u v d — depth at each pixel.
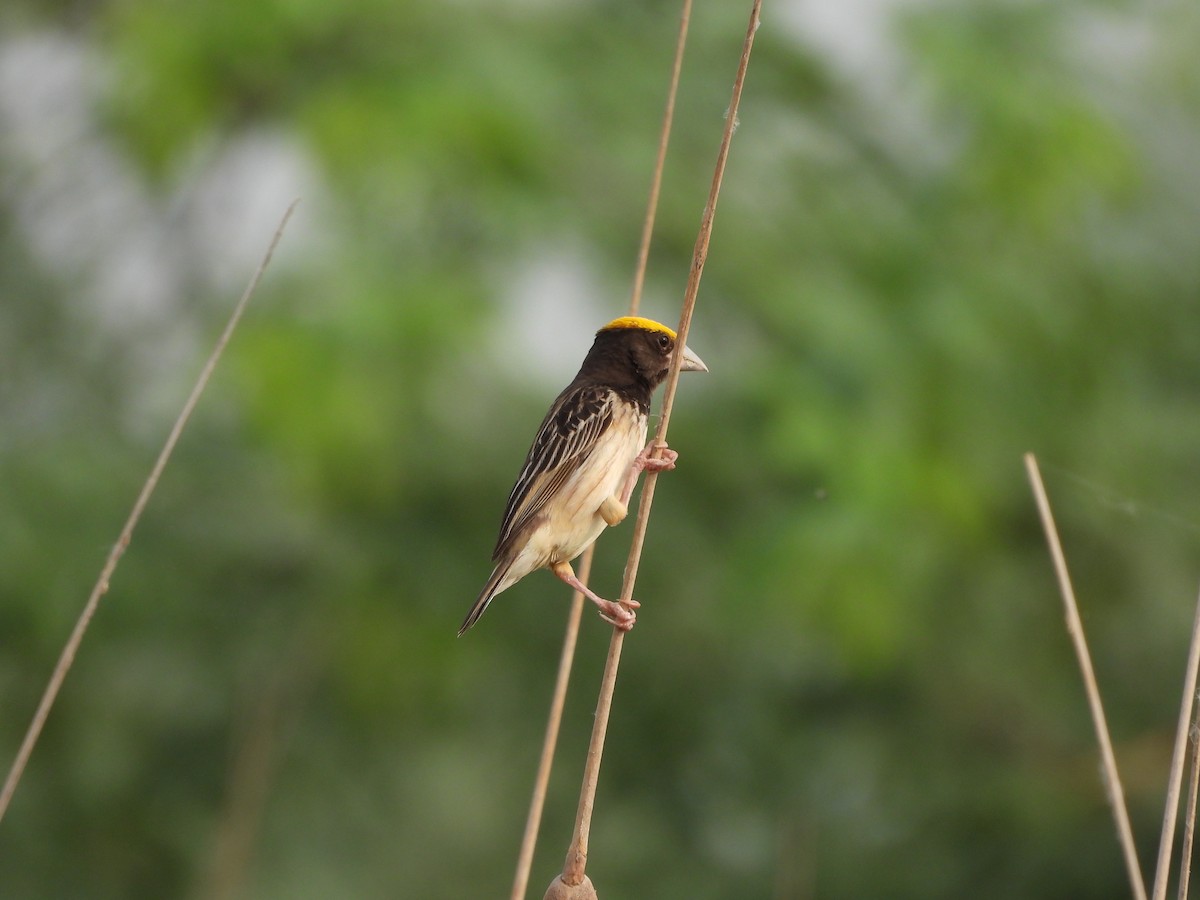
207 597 15.09
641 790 16.06
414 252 13.07
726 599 14.10
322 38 13.51
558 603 15.67
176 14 13.49
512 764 15.98
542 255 13.52
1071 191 14.45
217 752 14.95
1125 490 15.40
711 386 14.11
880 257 14.59
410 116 12.55
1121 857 14.14
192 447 15.25
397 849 15.59
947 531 13.98
